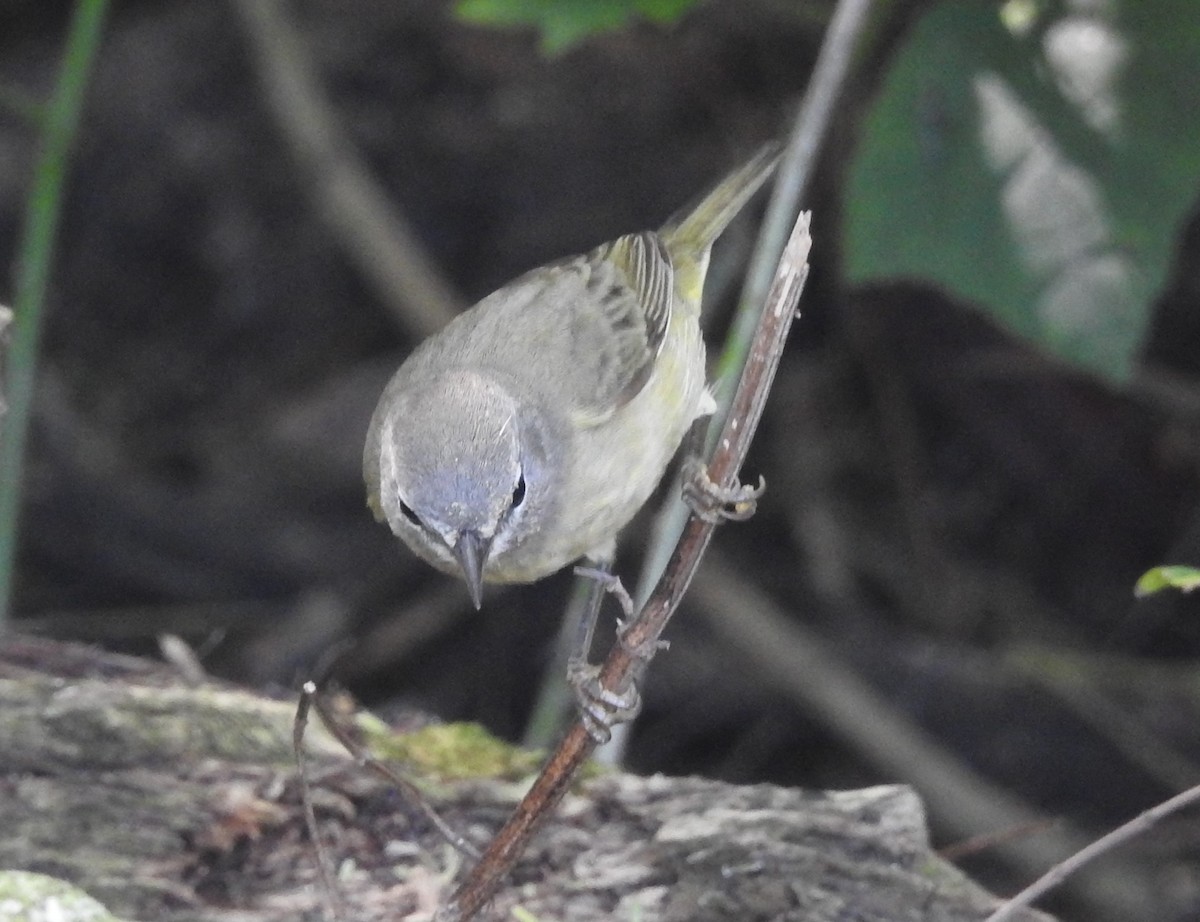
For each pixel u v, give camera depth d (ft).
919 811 24.57
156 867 22.62
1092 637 44.88
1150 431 45.09
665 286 26.68
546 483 23.45
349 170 42.70
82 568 44.93
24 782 23.76
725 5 46.47
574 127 47.93
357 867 23.17
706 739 42.73
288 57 43.42
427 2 49.88
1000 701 41.11
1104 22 30.30
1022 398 45.29
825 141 42.11
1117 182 29.50
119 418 47.75
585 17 29.89
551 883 22.99
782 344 17.90
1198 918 38.58
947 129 29.86
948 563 45.65
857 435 46.91
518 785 25.22
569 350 24.64
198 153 49.49
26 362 31.24
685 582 18.54
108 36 51.24
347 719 26.86
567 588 44.34
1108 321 29.07
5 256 48.98
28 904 19.80
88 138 49.55
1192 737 40.88
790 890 22.80
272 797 24.02
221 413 48.16
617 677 18.79
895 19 39.09
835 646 42.32
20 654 27.25
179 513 45.42
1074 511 45.65
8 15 52.26
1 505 30.96
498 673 44.27
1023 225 29.50
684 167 46.85
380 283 42.73
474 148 48.16
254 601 45.03
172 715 25.22
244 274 49.01
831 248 45.03
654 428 25.34
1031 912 23.15
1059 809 40.55
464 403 22.47
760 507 46.37
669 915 22.36
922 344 45.01
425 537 22.44
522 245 47.34
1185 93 29.84
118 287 49.06
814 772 42.70
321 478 46.01
